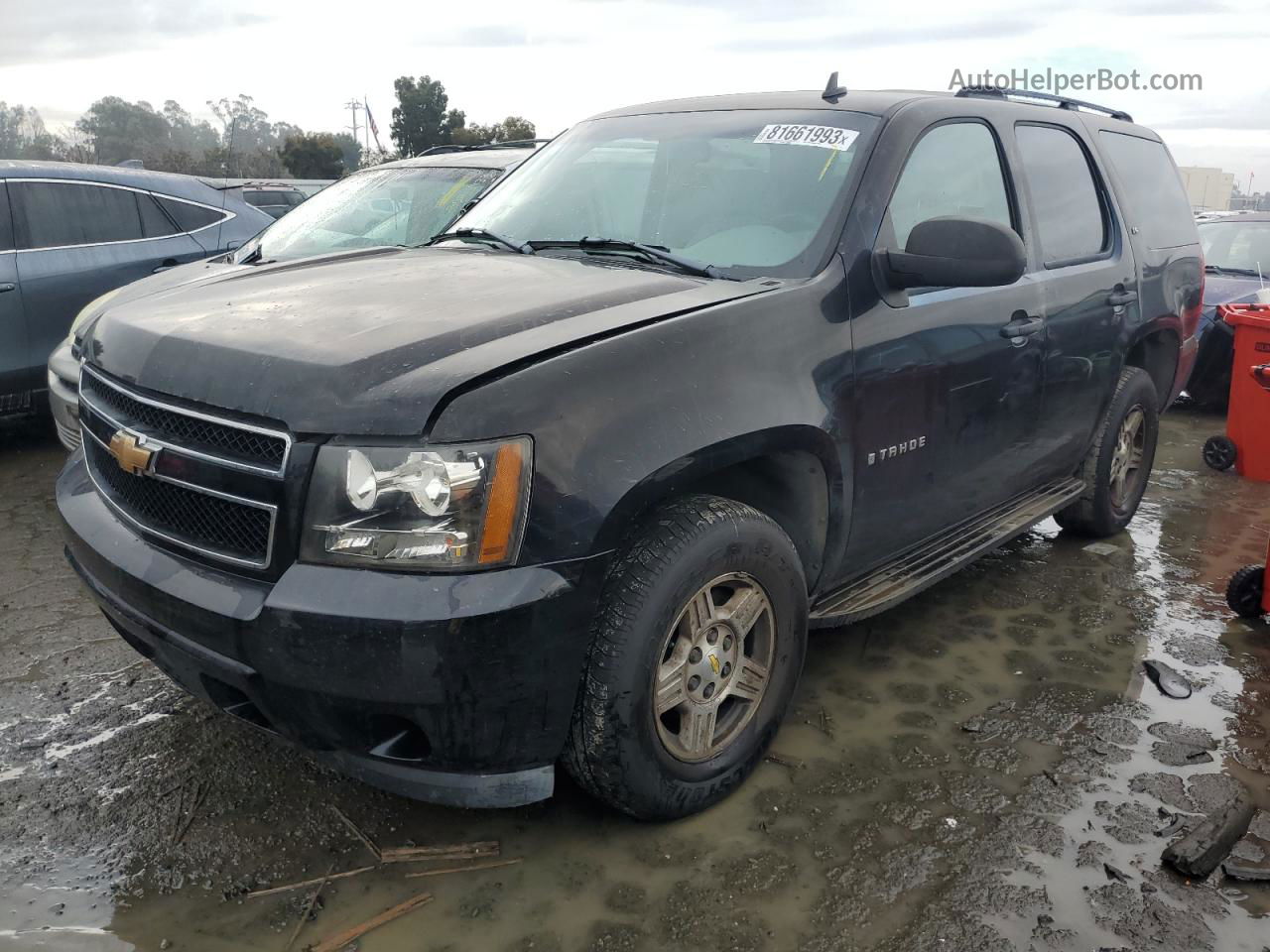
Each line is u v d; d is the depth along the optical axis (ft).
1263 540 16.17
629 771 7.46
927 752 9.39
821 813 8.38
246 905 7.16
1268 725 10.09
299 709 6.81
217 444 7.07
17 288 18.83
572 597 6.79
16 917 6.98
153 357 7.69
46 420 21.09
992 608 12.94
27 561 13.73
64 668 10.64
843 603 9.86
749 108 11.14
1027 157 12.50
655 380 7.37
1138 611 12.98
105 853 7.68
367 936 6.88
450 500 6.45
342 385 6.69
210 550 7.09
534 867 7.63
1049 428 12.69
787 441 8.29
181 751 9.09
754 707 8.57
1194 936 7.04
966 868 7.72
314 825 8.07
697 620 7.85
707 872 7.61
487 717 6.73
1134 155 15.53
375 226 18.52
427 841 7.91
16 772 8.73
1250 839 8.18
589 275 8.96
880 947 6.88
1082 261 13.24
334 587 6.47
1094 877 7.65
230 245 21.98
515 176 12.24
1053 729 9.88
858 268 9.27
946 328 10.19
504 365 6.85
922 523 10.64
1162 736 9.81
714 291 8.57
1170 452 22.44
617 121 12.09
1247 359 18.15
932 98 11.10
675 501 7.82
